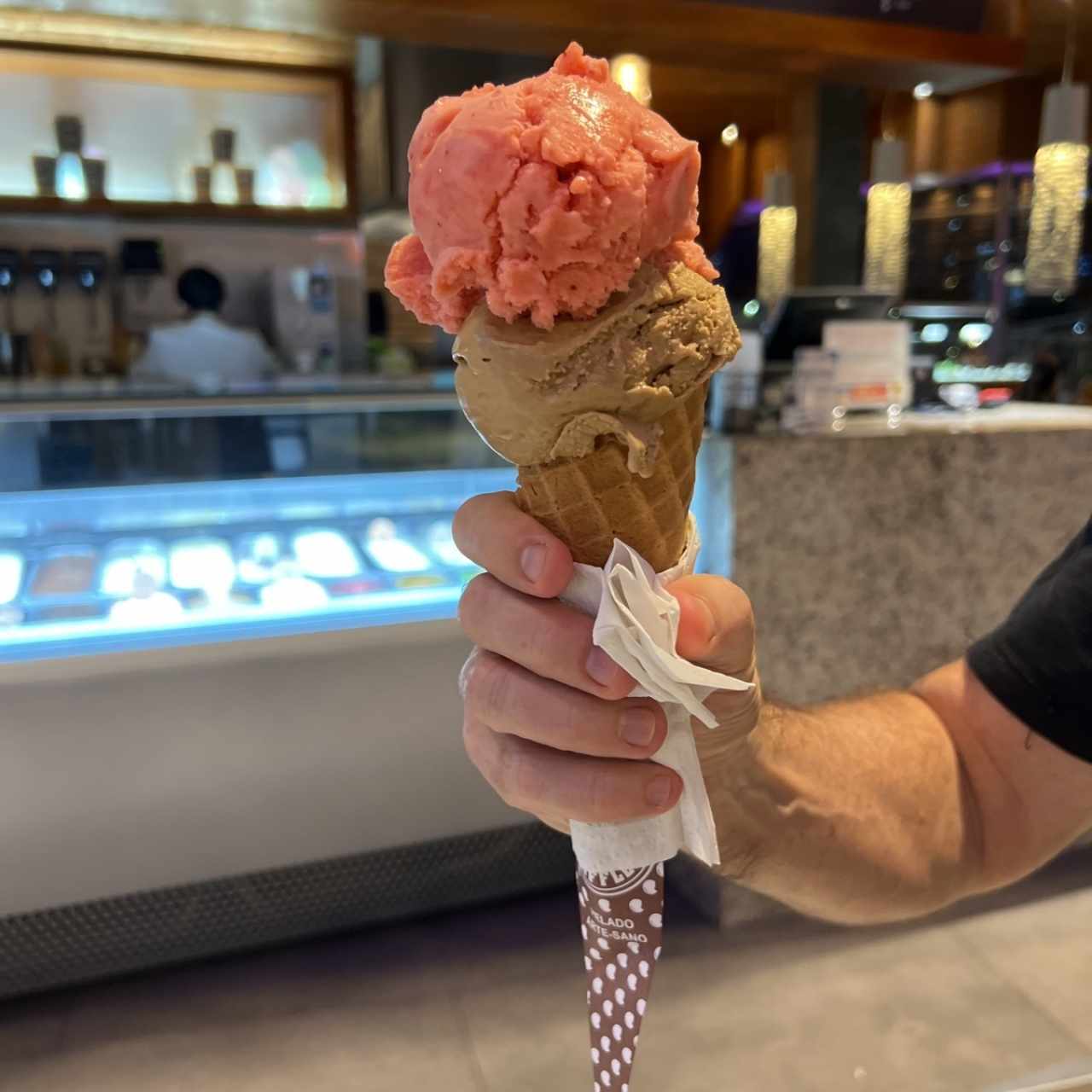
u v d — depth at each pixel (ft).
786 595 7.75
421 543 8.20
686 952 7.27
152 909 7.30
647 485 2.50
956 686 3.74
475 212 2.23
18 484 7.14
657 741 2.32
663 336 2.33
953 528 8.22
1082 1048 5.71
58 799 6.68
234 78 12.04
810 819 3.09
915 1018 6.12
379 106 11.96
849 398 8.33
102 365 11.93
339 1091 6.31
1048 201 10.92
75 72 11.48
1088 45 14.58
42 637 6.60
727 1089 5.75
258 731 7.09
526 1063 6.49
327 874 7.76
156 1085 6.40
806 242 12.26
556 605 2.37
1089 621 3.25
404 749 7.52
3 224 11.59
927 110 16.25
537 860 8.41
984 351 16.79
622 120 2.27
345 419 7.94
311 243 12.98
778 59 10.18
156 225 12.21
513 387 2.31
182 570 7.45
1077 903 7.04
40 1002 7.23
